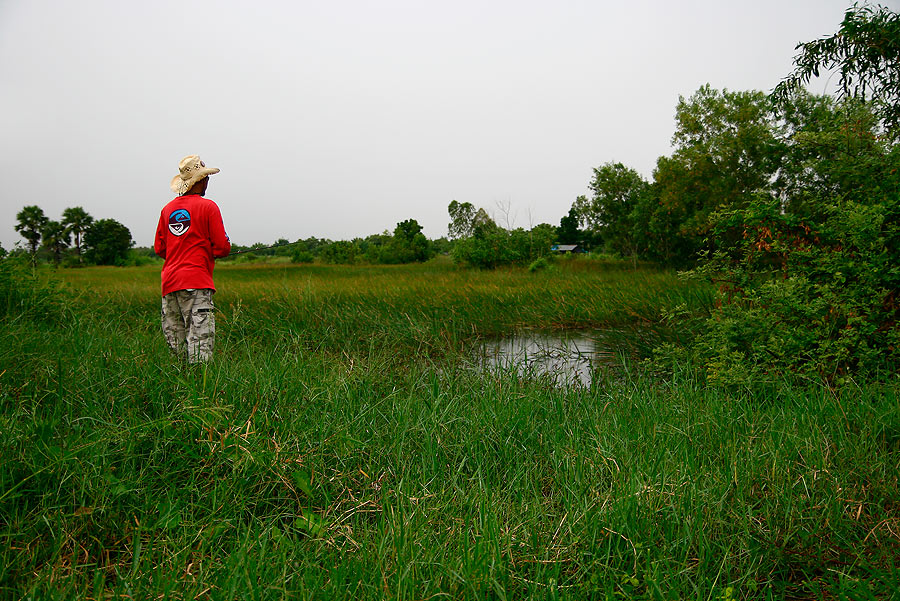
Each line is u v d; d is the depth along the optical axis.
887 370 4.42
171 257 4.98
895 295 4.79
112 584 2.19
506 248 27.31
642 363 6.18
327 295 10.85
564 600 2.10
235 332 7.64
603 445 3.45
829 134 5.46
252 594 1.96
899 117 6.36
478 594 2.11
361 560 2.25
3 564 2.10
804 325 4.88
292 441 3.15
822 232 5.05
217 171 5.18
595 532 2.45
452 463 3.39
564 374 6.16
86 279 16.12
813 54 6.82
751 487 2.92
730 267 5.61
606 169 38.97
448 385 4.93
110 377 3.77
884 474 3.02
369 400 4.22
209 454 2.88
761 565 2.42
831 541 2.56
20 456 2.62
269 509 2.79
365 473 3.08
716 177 25.52
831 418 3.75
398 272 24.31
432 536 2.49
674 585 2.22
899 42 6.16
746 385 4.50
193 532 2.45
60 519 2.36
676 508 2.69
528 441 3.74
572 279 16.02
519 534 2.55
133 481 2.68
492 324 9.62
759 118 24.83
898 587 2.16
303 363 4.77
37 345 4.59
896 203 4.83
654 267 30.33
